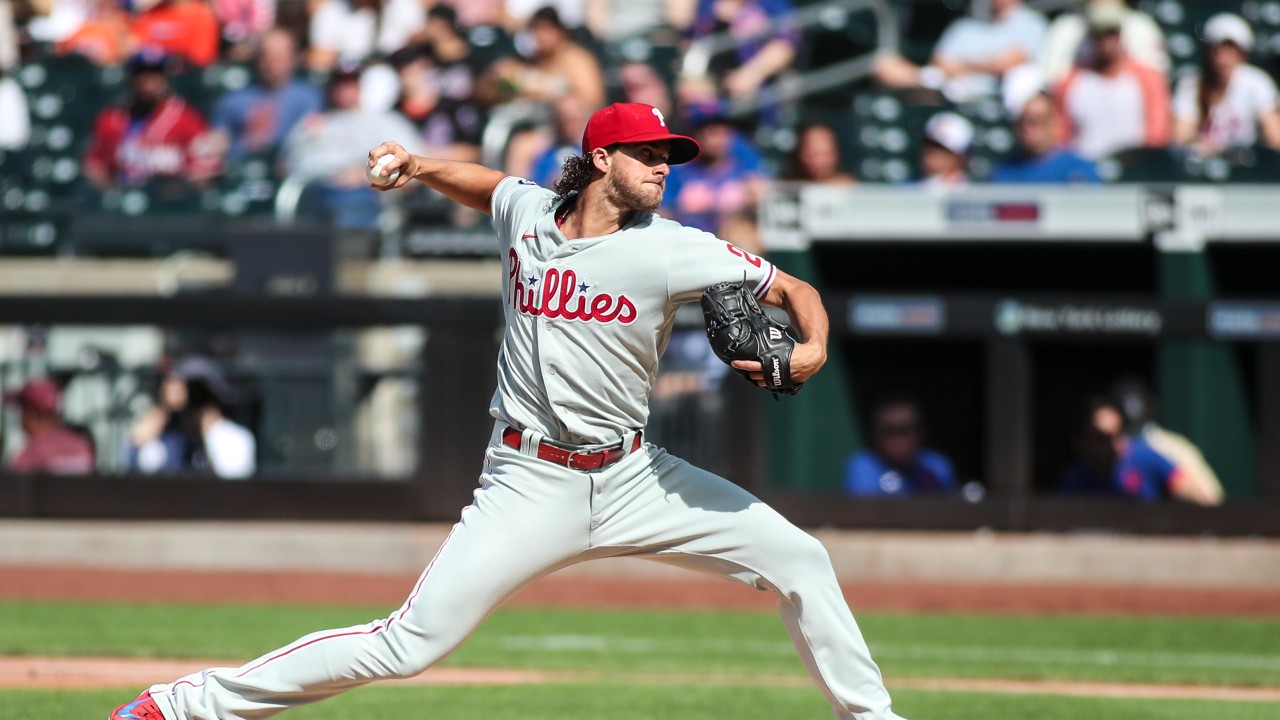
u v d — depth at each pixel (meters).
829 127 47.62
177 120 48.75
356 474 40.19
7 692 21.56
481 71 49.88
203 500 40.19
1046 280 43.19
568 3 53.75
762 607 35.22
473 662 26.22
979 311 38.16
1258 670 26.11
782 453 39.16
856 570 37.72
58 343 41.00
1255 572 36.72
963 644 29.47
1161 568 36.97
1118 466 38.06
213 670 15.07
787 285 14.43
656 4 54.94
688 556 15.15
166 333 40.84
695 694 22.70
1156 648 29.16
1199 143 45.59
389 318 39.59
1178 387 38.16
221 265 44.31
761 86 49.59
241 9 55.00
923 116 47.16
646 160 14.45
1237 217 37.69
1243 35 46.19
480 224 43.53
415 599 14.65
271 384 40.56
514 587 14.79
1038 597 35.75
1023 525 38.16
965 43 49.09
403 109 49.25
